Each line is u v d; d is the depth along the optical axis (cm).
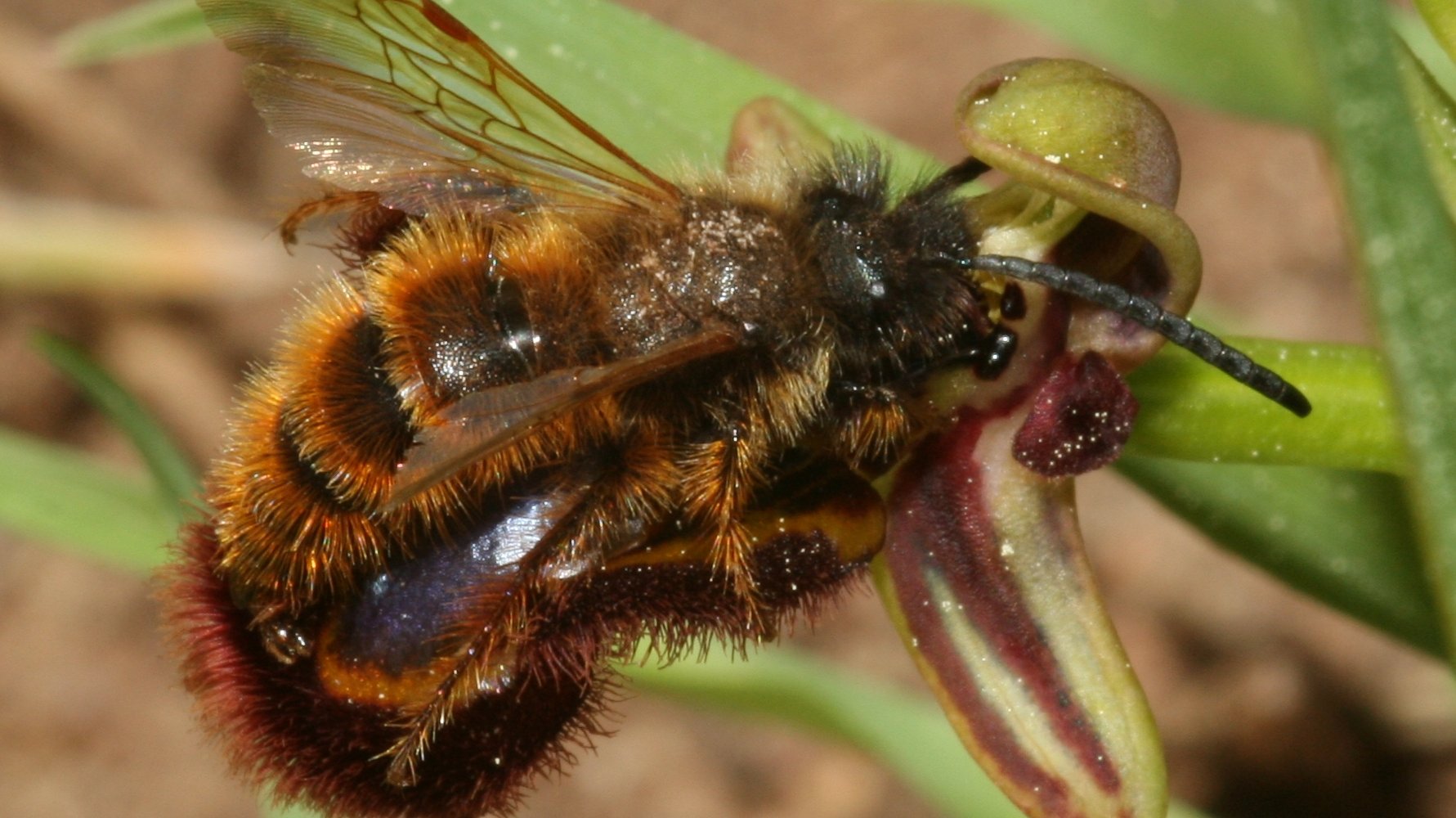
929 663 12
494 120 12
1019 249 12
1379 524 13
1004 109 12
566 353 12
